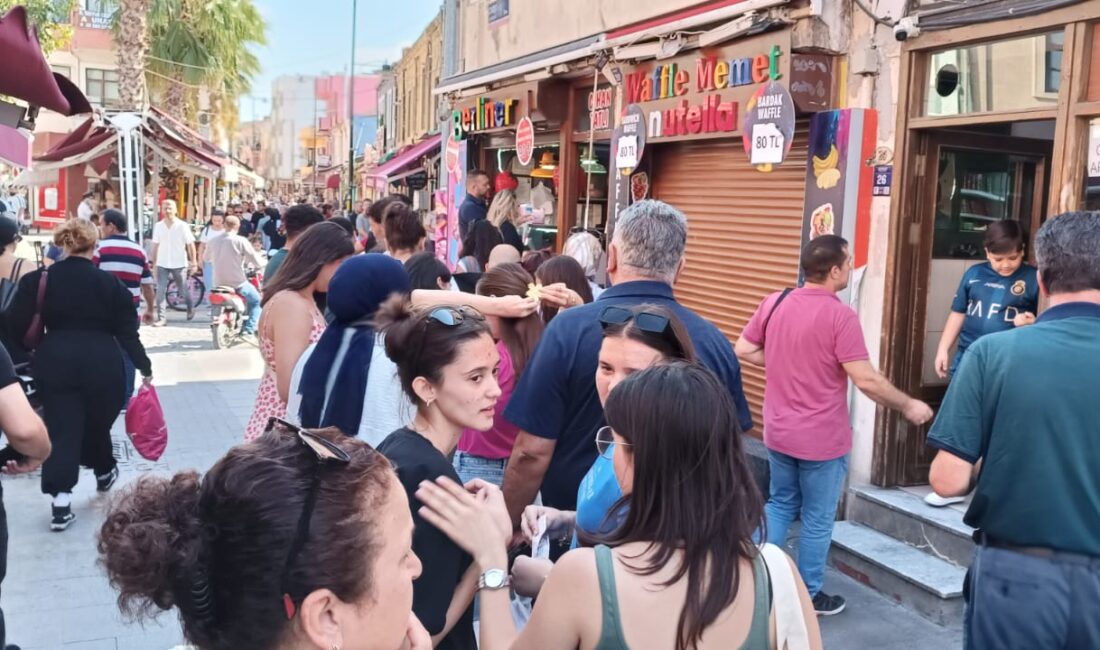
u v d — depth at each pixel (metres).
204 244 15.09
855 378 4.14
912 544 4.97
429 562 1.87
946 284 5.44
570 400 2.95
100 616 4.32
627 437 1.72
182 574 1.16
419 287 4.38
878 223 5.30
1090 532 2.44
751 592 1.64
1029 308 4.90
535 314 3.67
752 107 5.84
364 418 2.85
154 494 1.20
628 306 2.61
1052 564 2.47
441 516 1.87
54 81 5.09
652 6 7.34
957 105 4.90
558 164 9.78
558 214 9.37
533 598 2.03
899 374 5.30
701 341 2.94
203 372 10.32
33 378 5.35
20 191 33.44
